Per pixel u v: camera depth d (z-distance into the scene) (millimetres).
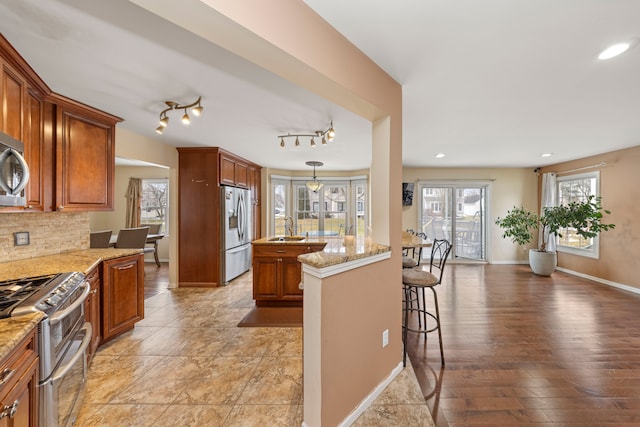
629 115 2682
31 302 1197
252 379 1929
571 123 2938
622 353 2309
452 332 2711
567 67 1789
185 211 4137
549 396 1799
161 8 935
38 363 1139
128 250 2674
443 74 1879
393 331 1935
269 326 2803
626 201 4098
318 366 1376
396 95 1955
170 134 3354
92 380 1916
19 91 1694
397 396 1771
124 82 1978
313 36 1302
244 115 2672
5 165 1274
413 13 1305
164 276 4867
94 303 2127
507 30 1423
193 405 1676
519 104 2410
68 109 2240
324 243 3289
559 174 5336
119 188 6062
